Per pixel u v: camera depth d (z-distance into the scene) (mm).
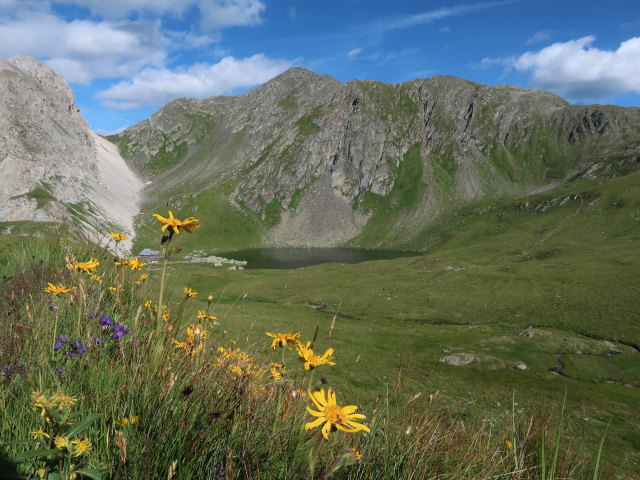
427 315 62344
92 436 2123
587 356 41844
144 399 2258
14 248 7742
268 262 179875
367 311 65312
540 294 66500
